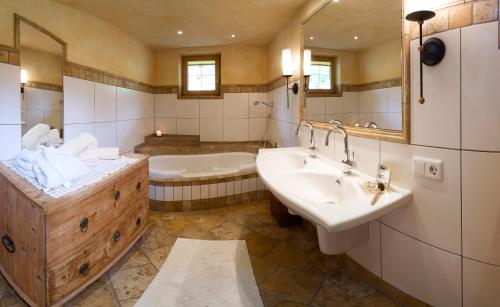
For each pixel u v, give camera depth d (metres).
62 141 2.20
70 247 1.29
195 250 1.93
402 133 1.28
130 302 1.41
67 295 1.30
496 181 1.02
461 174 1.10
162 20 2.74
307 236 2.15
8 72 1.76
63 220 1.25
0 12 1.71
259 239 2.10
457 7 1.07
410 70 1.24
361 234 1.50
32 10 1.93
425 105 1.19
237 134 3.89
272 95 3.51
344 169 1.58
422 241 1.25
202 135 3.89
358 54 1.62
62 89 2.20
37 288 1.24
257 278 1.62
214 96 3.86
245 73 3.81
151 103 3.83
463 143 1.08
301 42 2.39
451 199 1.13
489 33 1.00
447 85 1.11
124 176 1.73
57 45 2.16
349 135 1.68
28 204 1.23
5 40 1.75
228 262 1.78
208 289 1.51
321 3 2.01
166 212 2.65
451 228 1.14
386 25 1.38
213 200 2.74
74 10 2.33
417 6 1.19
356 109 1.65
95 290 1.49
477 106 1.04
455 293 1.16
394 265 1.39
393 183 1.35
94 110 2.58
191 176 2.77
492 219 1.04
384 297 1.44
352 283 1.57
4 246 1.47
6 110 1.76
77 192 1.31
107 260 1.57
